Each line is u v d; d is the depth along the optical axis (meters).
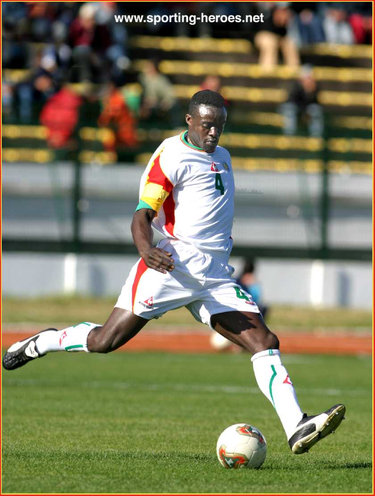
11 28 99.56
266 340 25.11
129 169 85.31
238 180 86.12
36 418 35.84
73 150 84.69
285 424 24.30
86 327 26.33
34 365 57.16
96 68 95.88
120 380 50.34
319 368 58.69
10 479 23.06
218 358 63.91
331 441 32.12
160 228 25.58
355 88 109.44
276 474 24.19
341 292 87.56
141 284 25.31
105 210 85.12
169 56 106.56
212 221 25.27
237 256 86.50
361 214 87.94
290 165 87.44
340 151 87.81
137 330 25.78
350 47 113.00
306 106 96.25
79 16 100.50
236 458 24.91
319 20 112.31
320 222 87.44
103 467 24.92
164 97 89.81
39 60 94.75
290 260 87.25
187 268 25.03
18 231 83.69
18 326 72.19
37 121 85.44
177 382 50.03
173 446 29.66
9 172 83.44
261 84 106.81
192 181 25.05
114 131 85.06
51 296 82.38
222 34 109.38
